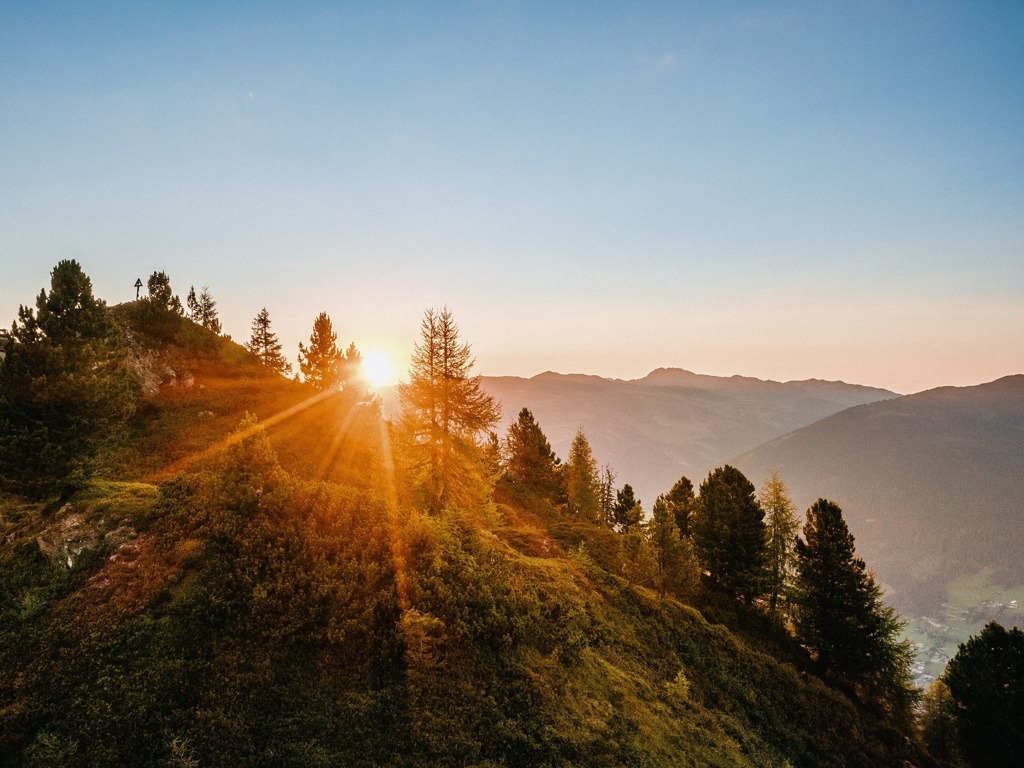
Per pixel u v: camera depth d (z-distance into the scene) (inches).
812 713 923.4
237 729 439.8
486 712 525.7
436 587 657.6
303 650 532.4
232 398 1750.7
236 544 632.4
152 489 796.6
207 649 513.0
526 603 762.2
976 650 1072.2
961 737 1042.1
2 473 813.9
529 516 1732.3
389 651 550.6
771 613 1446.9
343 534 701.9
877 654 1149.1
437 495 1203.2
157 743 425.1
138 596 561.3
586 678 663.8
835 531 1230.9
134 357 1713.8
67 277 921.5
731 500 1573.6
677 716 684.7
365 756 444.8
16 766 400.8
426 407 1192.8
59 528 667.4
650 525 1301.7
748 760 661.9
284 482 742.5
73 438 859.4
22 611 553.0
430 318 1202.6
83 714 440.8
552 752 501.0
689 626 1087.0
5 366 843.4
